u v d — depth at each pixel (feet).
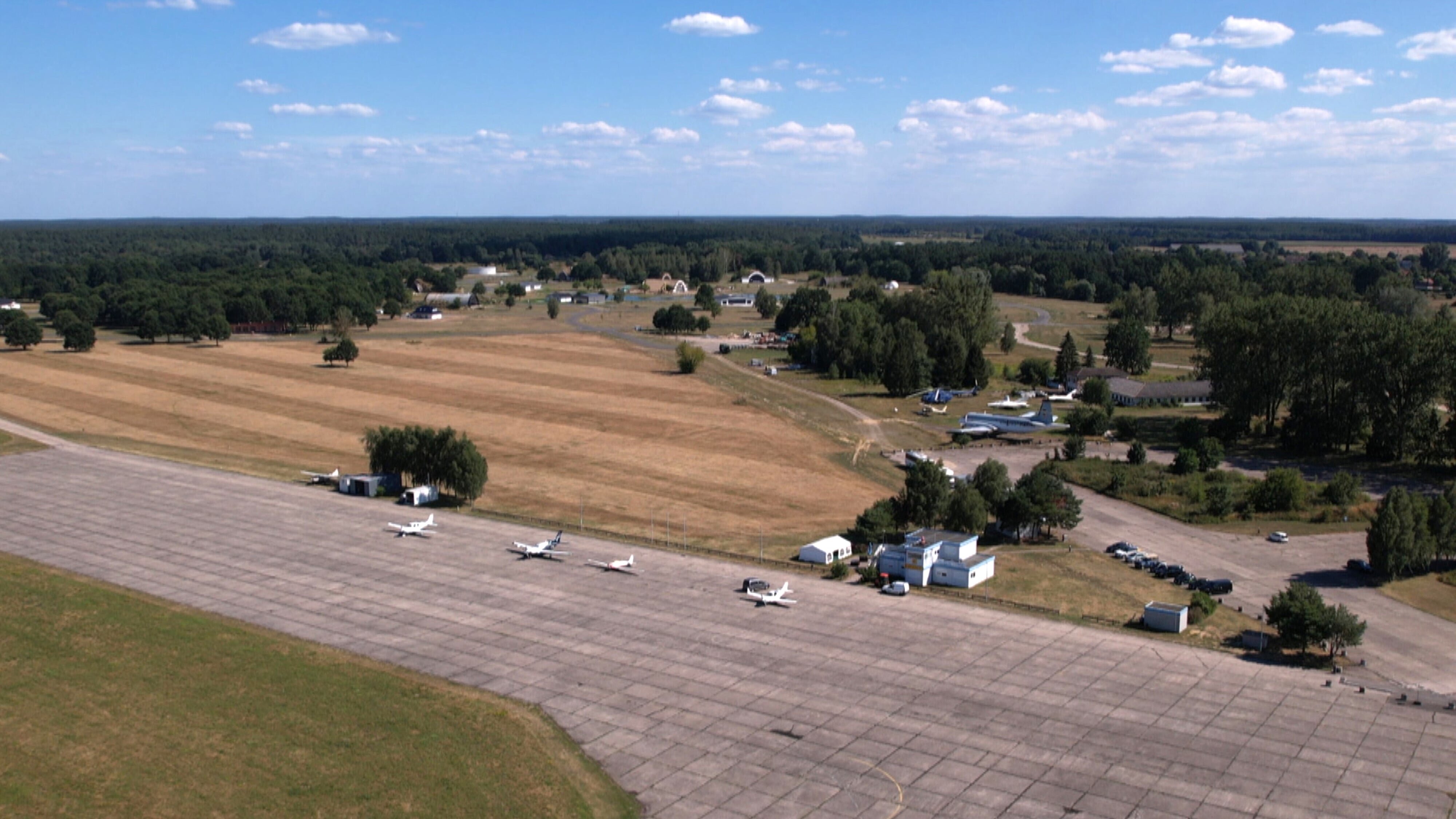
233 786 200.54
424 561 346.33
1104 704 242.78
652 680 255.70
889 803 200.64
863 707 241.55
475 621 293.43
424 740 221.46
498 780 206.69
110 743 216.33
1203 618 295.69
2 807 190.60
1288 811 196.95
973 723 233.76
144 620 286.25
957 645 277.64
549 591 318.45
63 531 373.40
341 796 198.18
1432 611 303.27
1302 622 267.80
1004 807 199.00
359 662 263.08
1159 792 204.03
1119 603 310.65
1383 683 255.50
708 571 338.95
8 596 301.43
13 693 238.48
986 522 375.45
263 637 277.64
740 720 234.99
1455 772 210.79
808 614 299.79
